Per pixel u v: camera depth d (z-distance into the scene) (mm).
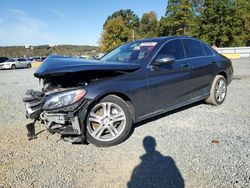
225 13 52312
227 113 5254
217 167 3057
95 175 3010
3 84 11945
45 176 3023
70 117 3461
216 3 52594
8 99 7656
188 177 2873
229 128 4359
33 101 3939
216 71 5660
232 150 3496
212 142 3777
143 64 4203
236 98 6633
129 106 4004
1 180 2957
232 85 8766
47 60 4195
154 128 4449
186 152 3482
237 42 52812
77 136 3703
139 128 4477
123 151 3607
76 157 3477
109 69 3748
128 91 3885
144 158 3371
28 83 11969
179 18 59812
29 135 4117
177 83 4684
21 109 6258
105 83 3689
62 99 3479
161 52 4535
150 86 4180
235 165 3090
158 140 3922
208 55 5660
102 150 3668
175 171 3010
